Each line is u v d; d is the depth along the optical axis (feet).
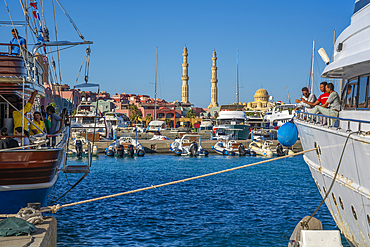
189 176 105.50
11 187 37.55
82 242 46.19
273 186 87.30
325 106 41.39
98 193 79.05
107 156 163.12
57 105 64.85
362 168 29.58
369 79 35.35
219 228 52.49
